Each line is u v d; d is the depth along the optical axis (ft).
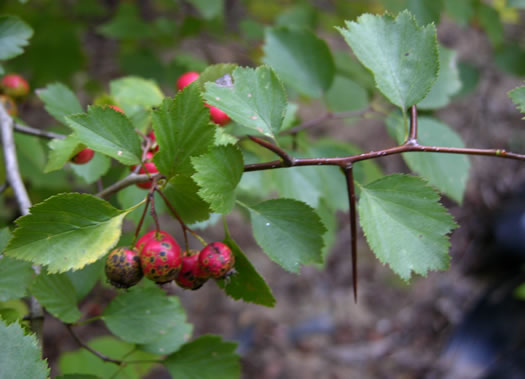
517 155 1.10
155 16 3.29
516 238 3.57
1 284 1.18
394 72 1.20
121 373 1.45
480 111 4.02
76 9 2.72
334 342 3.40
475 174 4.01
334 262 3.85
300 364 3.24
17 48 1.38
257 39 2.32
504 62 2.48
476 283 3.63
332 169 1.66
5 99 1.56
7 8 2.47
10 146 1.40
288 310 3.57
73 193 1.08
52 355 2.99
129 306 1.30
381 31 1.21
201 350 1.38
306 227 1.17
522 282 3.33
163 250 1.13
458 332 3.27
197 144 1.12
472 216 3.92
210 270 1.14
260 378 3.17
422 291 3.68
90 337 3.10
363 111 1.70
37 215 1.08
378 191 1.15
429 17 1.95
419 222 1.13
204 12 2.18
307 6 2.56
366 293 3.69
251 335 3.40
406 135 1.18
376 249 1.13
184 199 1.17
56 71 2.57
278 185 1.57
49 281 1.27
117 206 1.58
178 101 1.12
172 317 1.31
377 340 3.42
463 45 4.10
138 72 2.40
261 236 1.16
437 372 3.11
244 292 1.18
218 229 3.82
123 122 1.15
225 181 1.11
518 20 3.12
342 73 2.09
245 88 1.17
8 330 1.08
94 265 1.34
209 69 1.20
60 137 1.47
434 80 1.19
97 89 2.74
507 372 2.83
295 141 1.69
